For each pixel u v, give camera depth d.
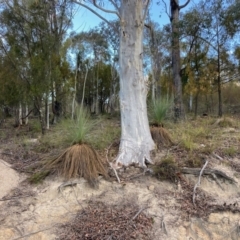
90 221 2.98
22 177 4.01
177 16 9.73
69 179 3.68
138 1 4.12
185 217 3.10
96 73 17.03
